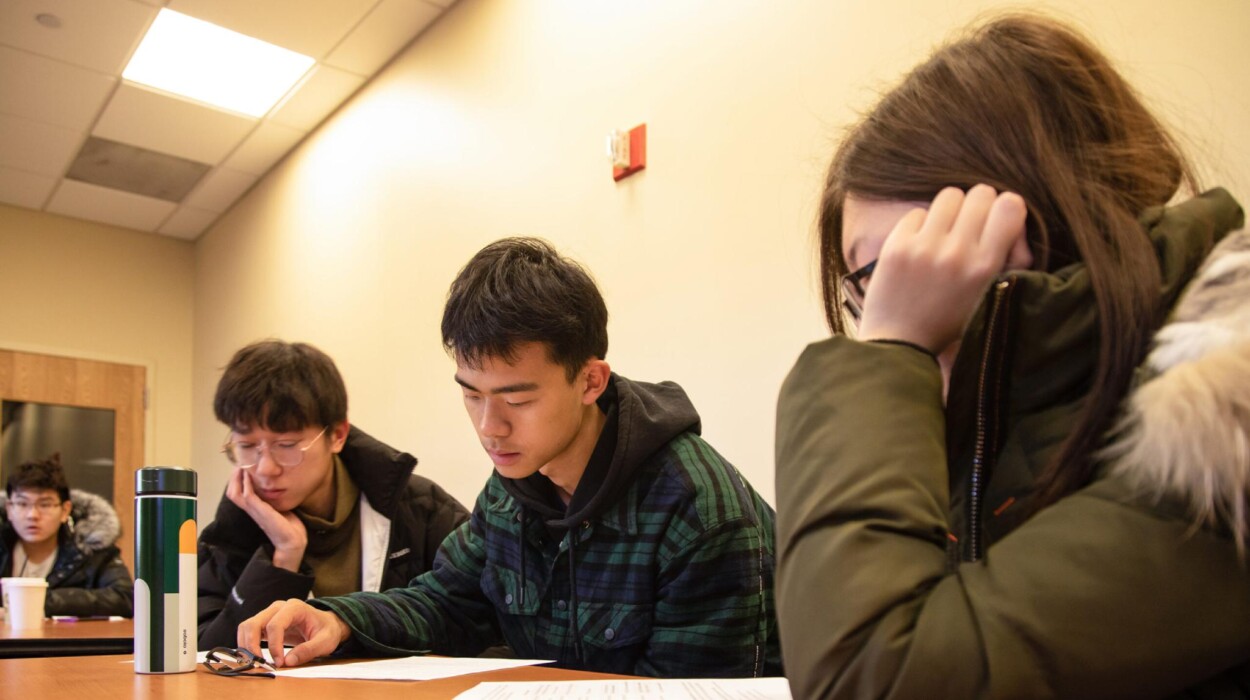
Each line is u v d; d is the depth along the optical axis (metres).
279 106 4.04
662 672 1.12
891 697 0.46
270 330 4.50
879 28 1.83
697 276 2.18
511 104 2.95
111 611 3.13
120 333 5.29
